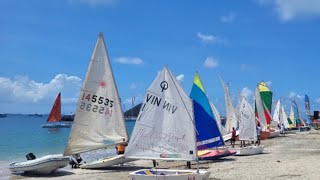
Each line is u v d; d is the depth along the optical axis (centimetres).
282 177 2169
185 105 2067
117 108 2562
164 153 2086
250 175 2280
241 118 4116
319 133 7206
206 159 3116
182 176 1909
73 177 2478
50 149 5238
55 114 9388
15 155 4456
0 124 15400
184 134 2053
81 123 2508
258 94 5566
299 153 3541
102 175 2523
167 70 2114
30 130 10625
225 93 4869
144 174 1959
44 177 2520
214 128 2730
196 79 2723
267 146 4444
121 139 2548
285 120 8250
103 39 2562
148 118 2130
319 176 2150
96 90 2534
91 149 2512
